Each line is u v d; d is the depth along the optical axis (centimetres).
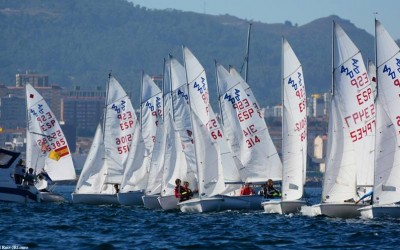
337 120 18850
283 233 16838
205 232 17162
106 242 15438
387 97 17688
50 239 15825
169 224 18725
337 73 19050
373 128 19112
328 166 18825
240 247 14988
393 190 17638
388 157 17638
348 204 18638
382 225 17275
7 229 17475
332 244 15238
